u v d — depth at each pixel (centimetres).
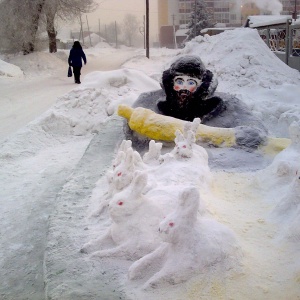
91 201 431
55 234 365
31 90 1775
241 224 356
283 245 317
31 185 677
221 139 593
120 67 2602
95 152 599
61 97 1062
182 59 639
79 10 2973
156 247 312
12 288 412
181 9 6988
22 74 2317
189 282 278
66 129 973
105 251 321
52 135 952
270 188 431
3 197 635
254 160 555
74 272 307
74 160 793
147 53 3038
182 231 287
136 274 292
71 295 279
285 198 368
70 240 353
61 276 303
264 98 1184
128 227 325
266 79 1365
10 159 809
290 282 276
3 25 2767
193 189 289
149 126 602
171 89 650
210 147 595
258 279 280
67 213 406
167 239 288
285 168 429
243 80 1370
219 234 295
